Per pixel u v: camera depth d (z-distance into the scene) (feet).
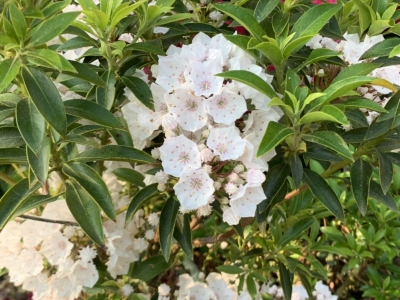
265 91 0.61
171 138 0.65
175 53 0.68
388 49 0.70
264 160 0.69
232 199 0.65
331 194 0.72
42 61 0.54
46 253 0.82
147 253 1.06
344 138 0.73
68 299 0.94
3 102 0.64
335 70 0.77
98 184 0.66
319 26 0.66
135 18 0.75
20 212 0.67
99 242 0.66
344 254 1.03
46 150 0.60
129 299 0.94
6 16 0.59
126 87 0.75
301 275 1.01
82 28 0.67
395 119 0.65
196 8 0.89
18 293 1.57
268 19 0.80
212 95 0.65
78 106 0.64
